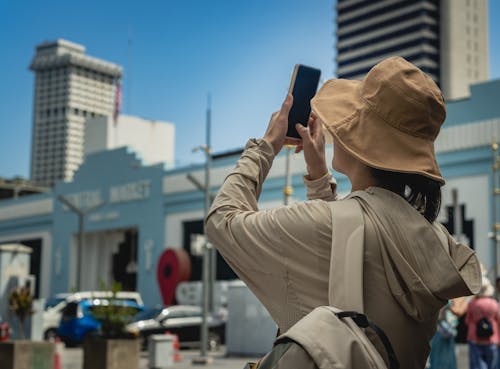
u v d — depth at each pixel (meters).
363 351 1.60
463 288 1.75
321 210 1.81
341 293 1.71
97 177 65.88
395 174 1.89
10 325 23.19
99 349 15.60
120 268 65.25
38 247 70.94
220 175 55.38
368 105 1.88
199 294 40.62
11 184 101.06
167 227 59.38
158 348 20.41
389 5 161.88
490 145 40.34
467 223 40.97
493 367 11.09
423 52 158.88
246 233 1.85
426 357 1.84
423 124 1.87
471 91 41.53
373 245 1.76
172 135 93.69
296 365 1.59
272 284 1.84
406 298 1.75
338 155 1.98
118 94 84.81
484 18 168.00
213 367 20.64
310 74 2.15
